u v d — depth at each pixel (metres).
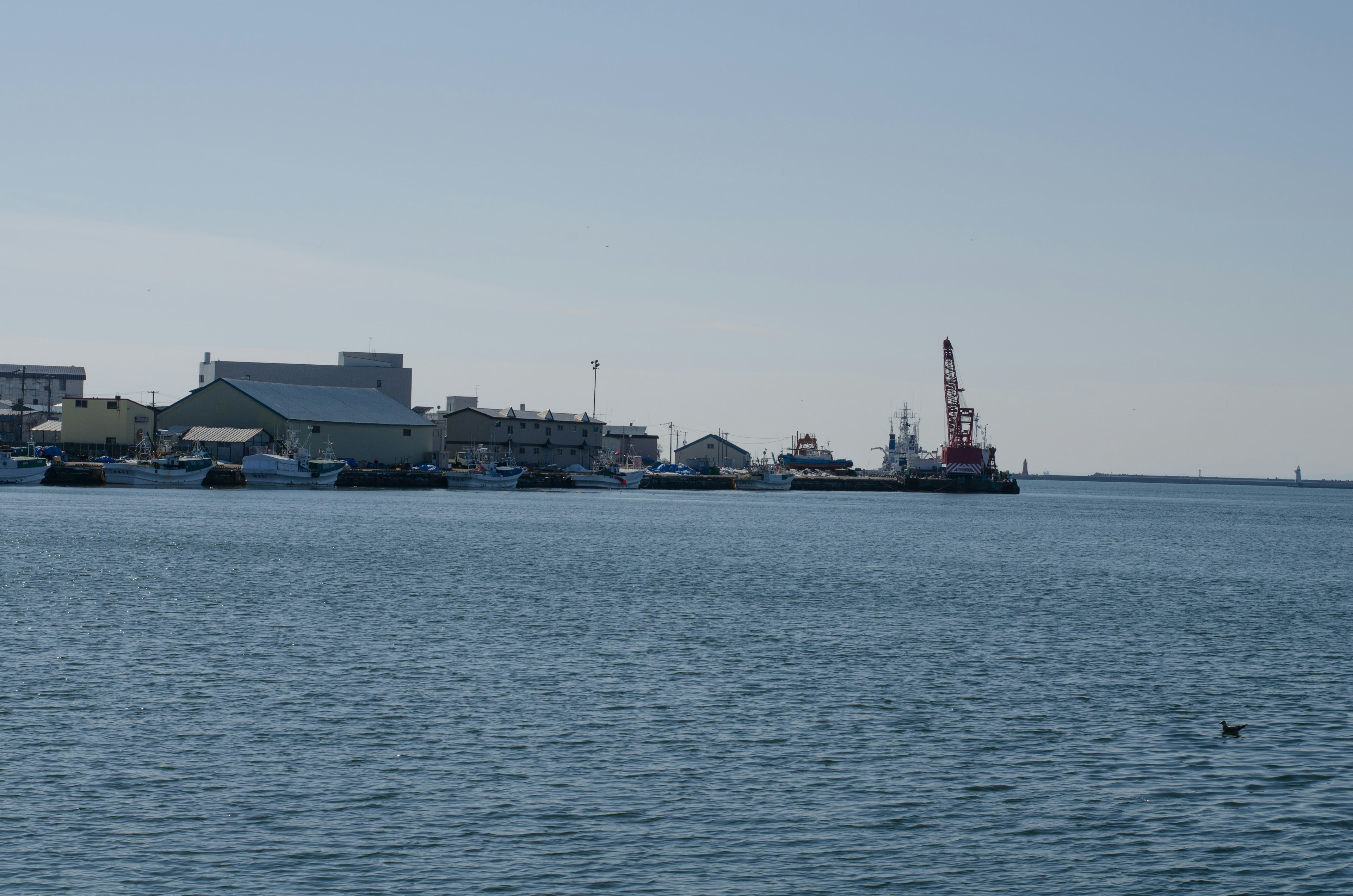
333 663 44.41
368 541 99.12
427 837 26.55
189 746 32.84
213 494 172.88
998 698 40.66
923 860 25.81
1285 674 45.91
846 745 34.19
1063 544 125.00
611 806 28.69
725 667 45.28
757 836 26.97
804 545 110.38
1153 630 57.69
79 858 25.00
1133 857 26.11
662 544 105.75
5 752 31.84
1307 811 29.00
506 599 63.47
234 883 23.98
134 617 54.41
